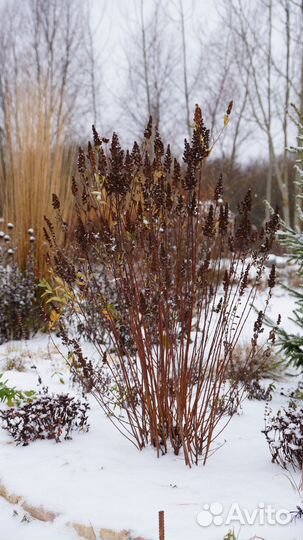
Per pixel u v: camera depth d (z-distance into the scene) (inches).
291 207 848.9
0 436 125.6
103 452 114.7
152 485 98.6
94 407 146.0
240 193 793.6
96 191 114.9
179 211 110.4
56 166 262.5
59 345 215.5
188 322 109.7
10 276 238.1
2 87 501.0
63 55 660.7
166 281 108.2
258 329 124.0
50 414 123.2
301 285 162.4
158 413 113.0
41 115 265.4
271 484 99.7
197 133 105.4
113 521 86.9
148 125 110.9
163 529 79.5
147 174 110.2
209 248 113.3
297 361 164.1
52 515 92.0
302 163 157.2
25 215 257.8
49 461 110.0
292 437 108.9
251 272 372.2
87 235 118.3
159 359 114.6
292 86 480.4
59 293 165.5
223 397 122.5
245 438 125.9
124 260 112.2
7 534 89.4
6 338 232.2
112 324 117.0
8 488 100.6
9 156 269.1
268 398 164.1
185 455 108.0
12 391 139.2
